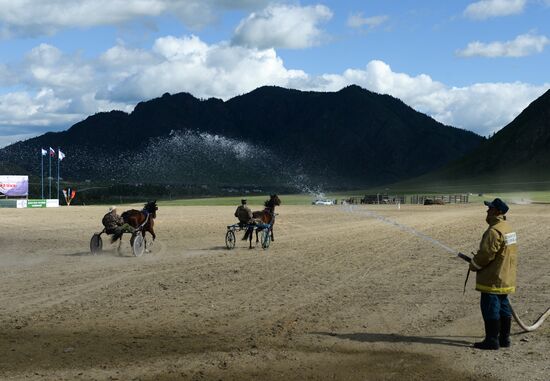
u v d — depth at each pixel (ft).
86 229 105.60
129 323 35.35
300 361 28.02
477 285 30.53
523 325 32.53
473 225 114.42
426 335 32.86
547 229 103.91
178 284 48.49
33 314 37.68
